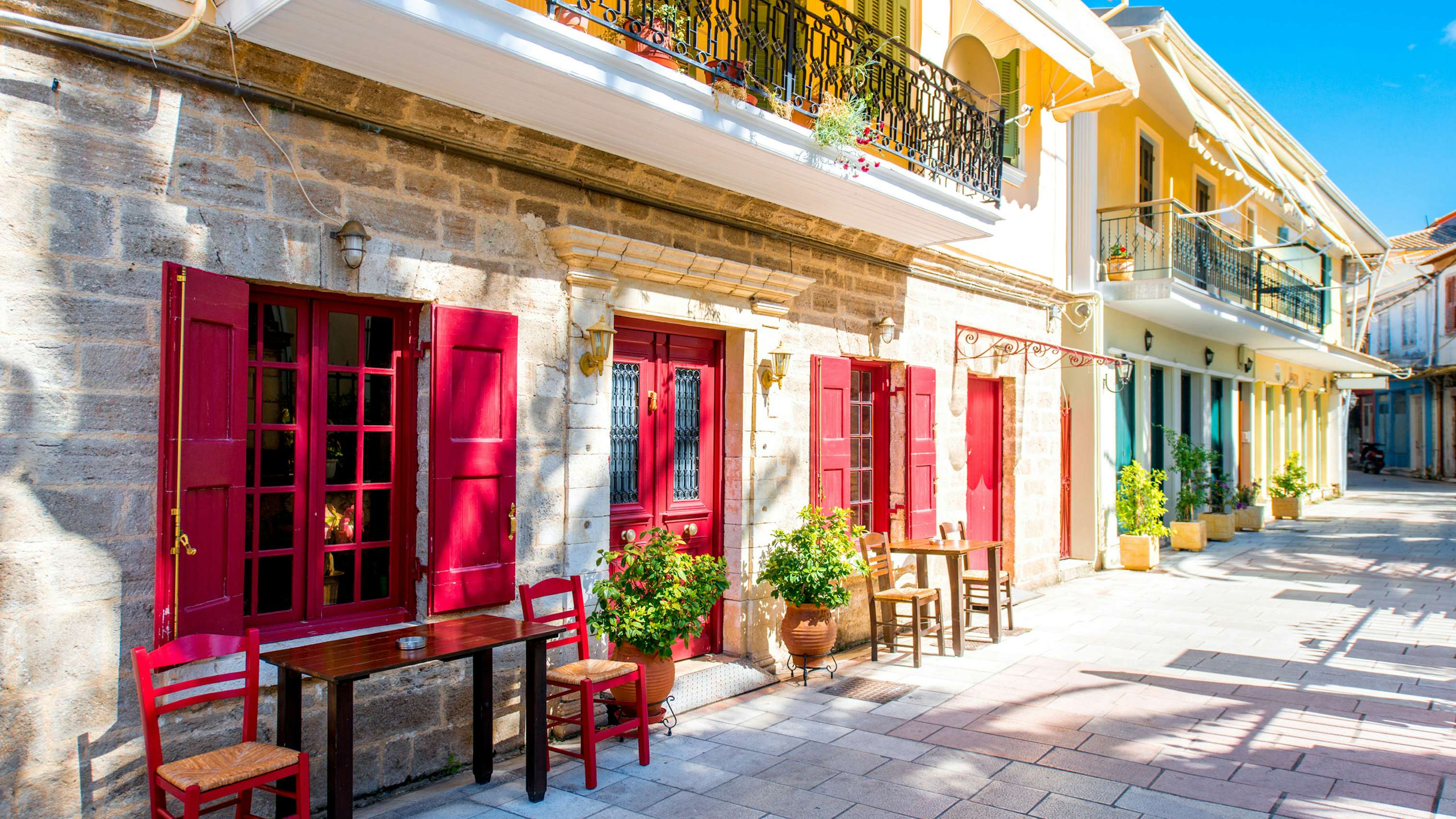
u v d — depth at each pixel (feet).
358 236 13.80
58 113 11.33
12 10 11.00
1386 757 15.94
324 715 13.42
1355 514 63.57
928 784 14.75
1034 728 17.66
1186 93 32.17
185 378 11.65
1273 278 53.16
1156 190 44.60
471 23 12.61
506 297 16.12
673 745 16.66
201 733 12.28
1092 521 37.99
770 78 18.71
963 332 29.17
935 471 27.20
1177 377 47.75
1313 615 28.71
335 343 14.75
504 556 15.84
